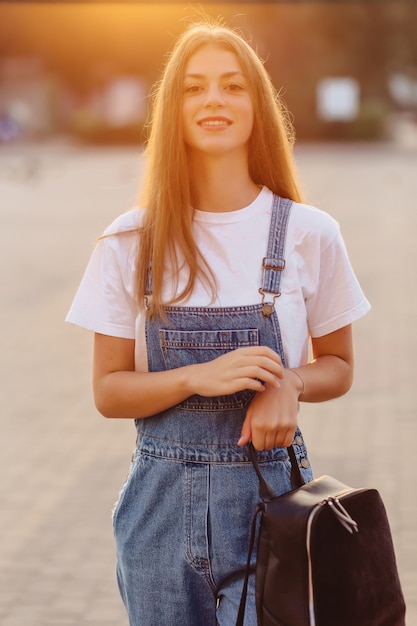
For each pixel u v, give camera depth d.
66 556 4.87
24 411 7.50
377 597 2.15
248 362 2.21
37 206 24.44
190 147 2.41
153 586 2.41
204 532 2.33
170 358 2.37
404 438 6.50
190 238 2.34
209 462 2.34
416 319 10.50
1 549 4.96
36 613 4.28
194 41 2.37
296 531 2.08
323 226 2.41
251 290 2.35
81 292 2.45
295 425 2.26
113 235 2.42
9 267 14.80
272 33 54.88
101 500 5.62
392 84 62.59
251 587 2.32
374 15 54.94
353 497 2.13
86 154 46.78
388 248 16.02
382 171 32.69
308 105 53.97
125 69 63.47
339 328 2.47
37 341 9.95
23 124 60.66
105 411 2.43
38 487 5.85
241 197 2.42
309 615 2.09
